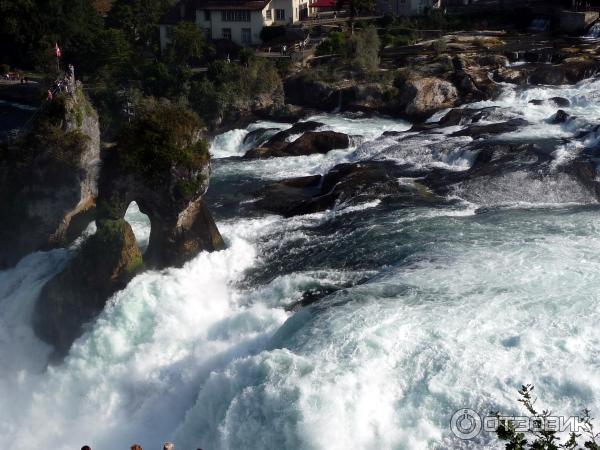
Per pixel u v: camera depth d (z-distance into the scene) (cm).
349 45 9450
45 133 5259
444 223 5188
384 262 4747
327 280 4606
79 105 5375
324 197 5816
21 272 5116
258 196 6228
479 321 3734
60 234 5309
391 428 3238
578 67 8494
